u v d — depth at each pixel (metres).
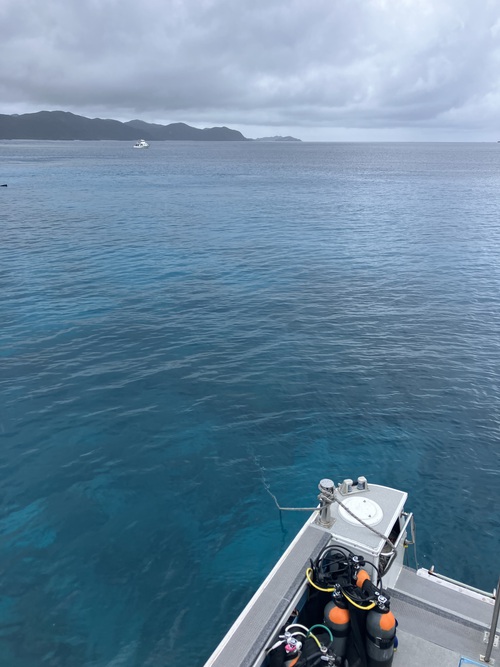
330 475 17.77
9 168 173.62
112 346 27.84
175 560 14.14
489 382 24.62
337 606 7.17
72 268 42.72
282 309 34.03
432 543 14.71
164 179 134.12
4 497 16.44
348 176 153.25
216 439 19.69
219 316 32.53
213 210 77.25
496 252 51.53
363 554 7.96
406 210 80.88
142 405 21.98
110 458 18.47
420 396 23.17
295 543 8.13
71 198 90.44
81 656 11.42
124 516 15.73
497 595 7.06
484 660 7.46
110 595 13.00
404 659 7.54
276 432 20.23
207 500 16.52
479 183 132.00
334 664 6.95
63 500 16.36
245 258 47.25
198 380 24.25
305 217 71.75
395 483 17.39
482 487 17.20
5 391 22.88
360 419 21.22
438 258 48.78
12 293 36.06
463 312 34.25
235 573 13.76
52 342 28.16
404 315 33.44
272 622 6.88
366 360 26.70
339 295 37.12
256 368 25.56
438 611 8.29
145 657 11.45
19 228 59.97
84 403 22.03
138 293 36.66
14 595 12.91
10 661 11.27
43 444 19.20
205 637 11.95
